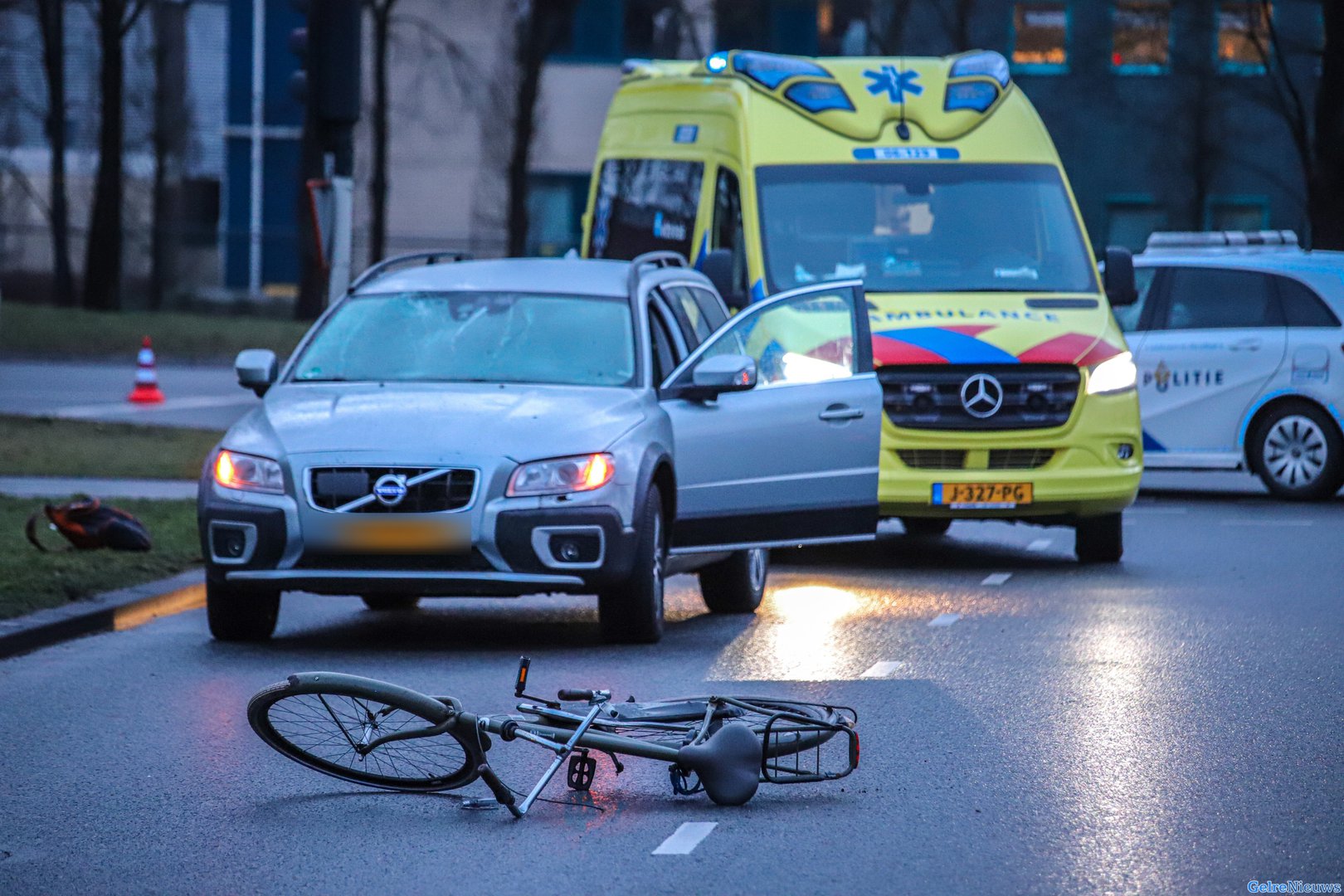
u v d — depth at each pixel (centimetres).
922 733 3175
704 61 6494
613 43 18900
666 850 2464
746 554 4628
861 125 6084
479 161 18875
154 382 10894
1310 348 7262
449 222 19012
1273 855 2400
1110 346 5481
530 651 4066
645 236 6750
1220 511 7038
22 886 2328
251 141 19788
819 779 2739
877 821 2602
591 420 4081
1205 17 15475
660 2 18838
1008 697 3488
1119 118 16275
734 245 6044
